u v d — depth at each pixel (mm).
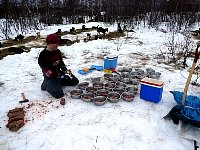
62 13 25969
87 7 26844
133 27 16672
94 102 4027
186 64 6590
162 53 7914
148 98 4176
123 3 22719
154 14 21516
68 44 9375
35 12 21859
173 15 20297
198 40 11391
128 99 4133
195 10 21750
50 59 4316
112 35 11906
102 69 5855
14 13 17781
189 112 3379
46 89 4520
